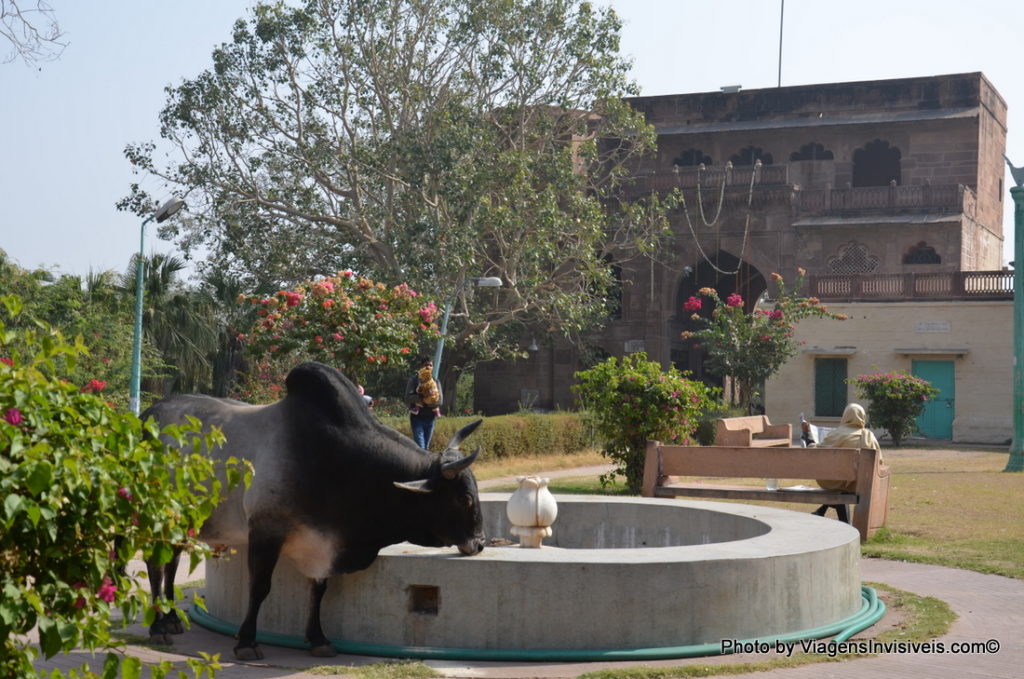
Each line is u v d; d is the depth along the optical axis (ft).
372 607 23.79
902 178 138.82
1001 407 107.34
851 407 43.80
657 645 23.00
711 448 43.39
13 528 11.48
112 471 12.06
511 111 111.34
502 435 78.28
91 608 12.04
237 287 112.37
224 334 112.57
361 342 51.62
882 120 137.90
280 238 113.39
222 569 26.78
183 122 108.68
